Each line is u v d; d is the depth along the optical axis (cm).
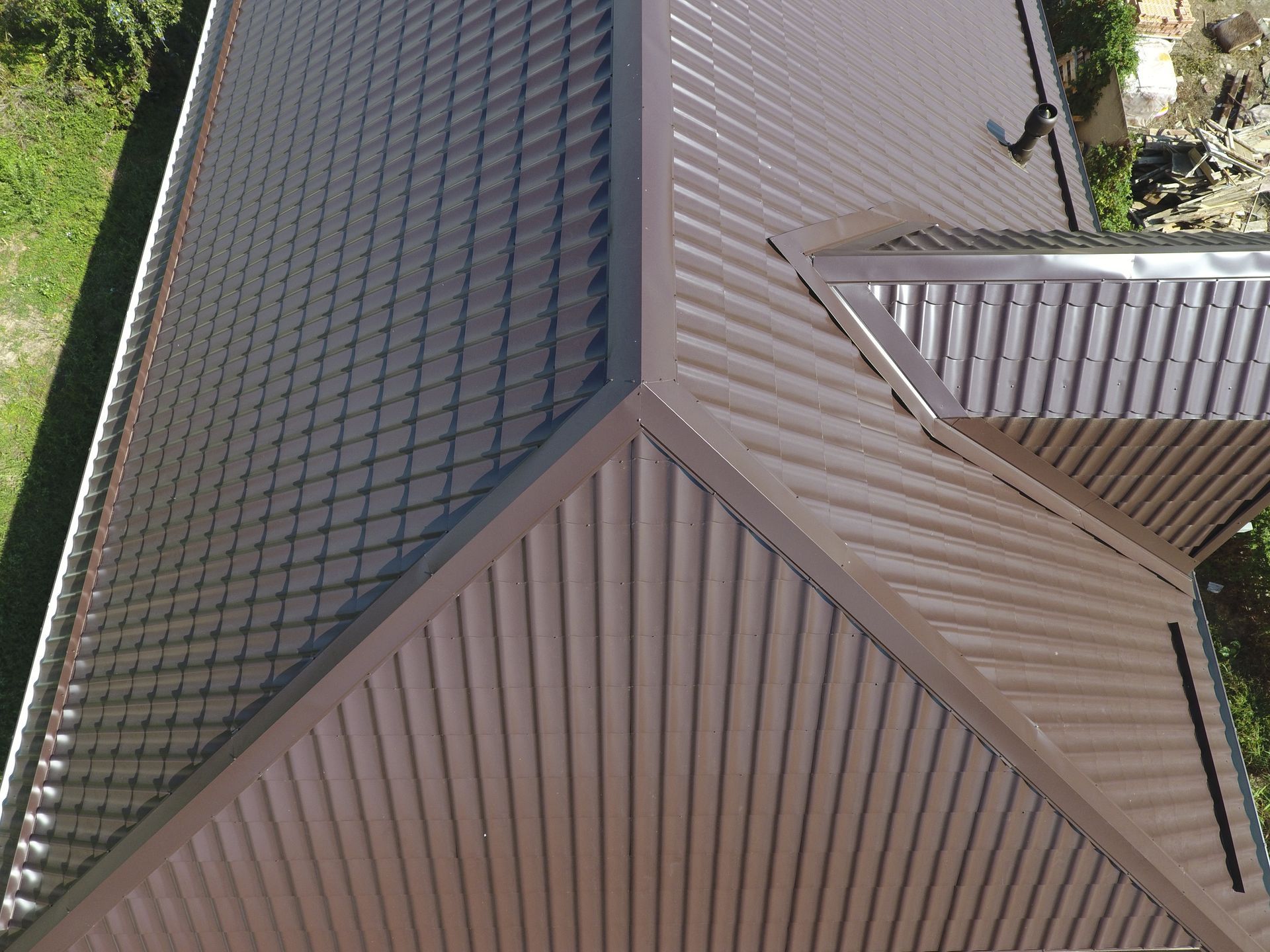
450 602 626
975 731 677
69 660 886
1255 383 835
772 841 720
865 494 703
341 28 1138
